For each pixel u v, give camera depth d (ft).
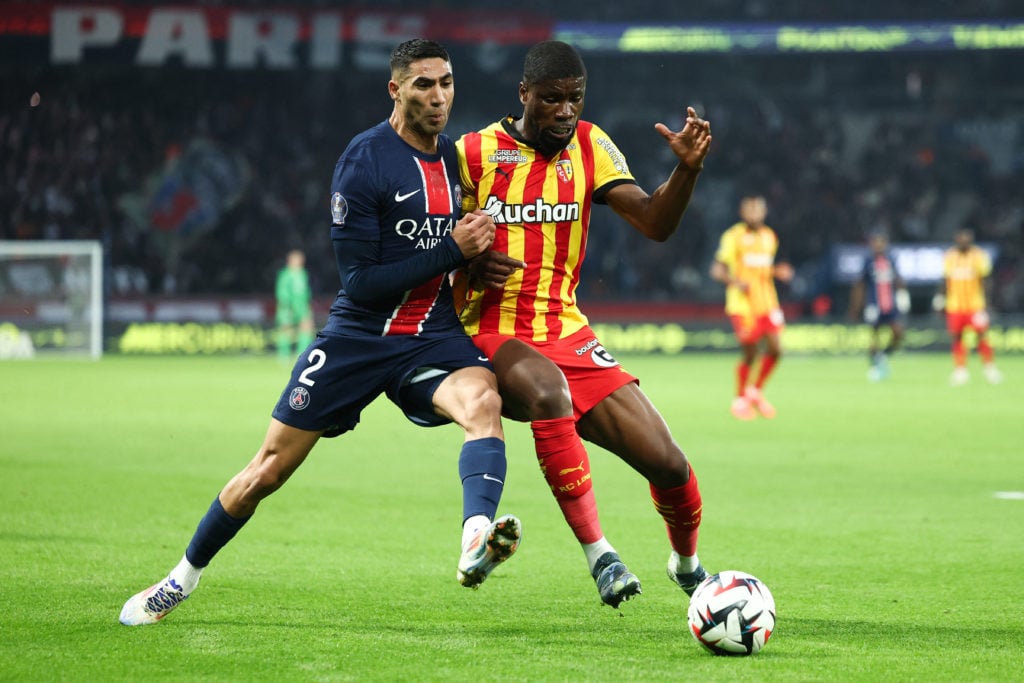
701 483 106.42
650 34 361.30
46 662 48.62
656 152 408.26
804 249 386.32
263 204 377.30
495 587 65.00
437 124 54.08
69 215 369.09
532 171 58.18
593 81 412.16
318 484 105.50
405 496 98.63
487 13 357.00
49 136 379.55
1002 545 77.87
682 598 62.69
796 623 56.59
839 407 185.06
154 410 172.04
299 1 361.51
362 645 51.75
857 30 362.53
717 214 402.93
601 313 351.05
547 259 58.75
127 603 55.52
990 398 202.28
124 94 386.52
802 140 412.57
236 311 338.54
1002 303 372.17
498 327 58.75
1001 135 414.00
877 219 393.09
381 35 351.46
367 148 54.19
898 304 249.34
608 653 50.52
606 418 56.90
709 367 291.17
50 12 340.39
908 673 47.39
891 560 72.95
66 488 99.91
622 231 384.06
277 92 394.11
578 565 71.41
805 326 341.62
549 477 54.80
